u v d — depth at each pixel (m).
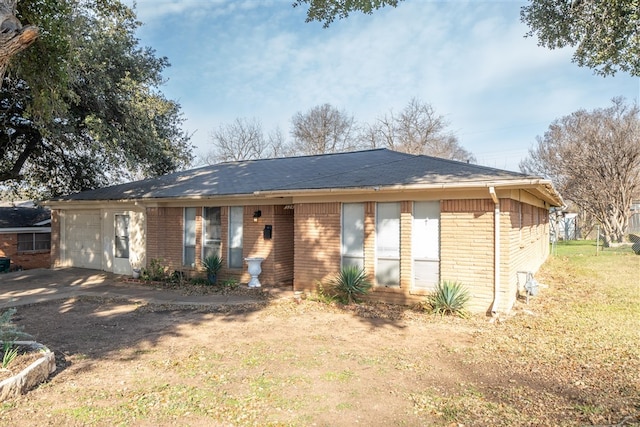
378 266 9.94
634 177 28.38
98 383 5.02
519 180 7.79
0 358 5.20
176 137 19.67
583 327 7.60
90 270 16.31
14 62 8.80
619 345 6.52
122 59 15.13
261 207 12.46
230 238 13.09
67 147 16.28
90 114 14.16
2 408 4.27
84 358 6.00
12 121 15.37
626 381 5.07
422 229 9.41
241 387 4.90
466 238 8.83
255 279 11.93
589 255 22.02
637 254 22.09
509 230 8.44
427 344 6.68
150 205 14.38
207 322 8.24
